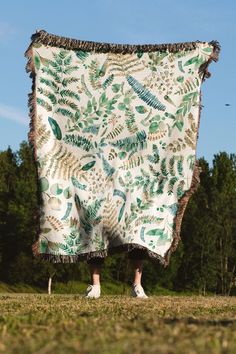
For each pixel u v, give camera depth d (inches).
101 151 420.8
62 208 413.4
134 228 412.8
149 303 346.9
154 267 1975.9
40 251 412.2
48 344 154.6
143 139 423.2
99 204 414.3
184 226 2089.1
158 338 163.9
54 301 364.5
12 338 170.4
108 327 193.3
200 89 430.0
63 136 422.3
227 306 331.6
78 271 1892.2
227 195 2249.0
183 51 432.1
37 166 417.1
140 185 418.6
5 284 1908.2
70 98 425.4
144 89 429.1
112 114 425.4
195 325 198.4
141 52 432.5
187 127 425.4
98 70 429.1
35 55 426.0
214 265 2046.0
